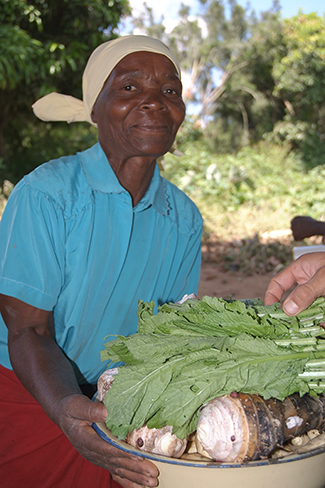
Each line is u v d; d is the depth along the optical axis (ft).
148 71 4.76
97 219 4.94
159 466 3.44
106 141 5.05
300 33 69.05
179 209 5.77
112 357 4.01
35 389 4.28
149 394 3.53
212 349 3.62
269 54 88.28
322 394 3.69
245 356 3.59
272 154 57.21
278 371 3.53
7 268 4.64
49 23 38.96
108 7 38.55
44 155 44.86
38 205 4.66
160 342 3.76
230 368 3.51
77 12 37.04
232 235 29.71
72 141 46.50
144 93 4.77
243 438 3.31
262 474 3.28
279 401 3.50
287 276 4.90
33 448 4.79
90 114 5.45
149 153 4.87
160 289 5.68
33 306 4.68
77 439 3.84
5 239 4.74
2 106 40.09
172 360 3.66
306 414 3.52
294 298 4.00
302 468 3.36
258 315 4.05
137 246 5.30
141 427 3.57
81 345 5.17
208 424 3.37
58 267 4.74
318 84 68.39
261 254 25.22
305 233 9.35
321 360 3.62
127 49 4.78
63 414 3.92
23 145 45.34
